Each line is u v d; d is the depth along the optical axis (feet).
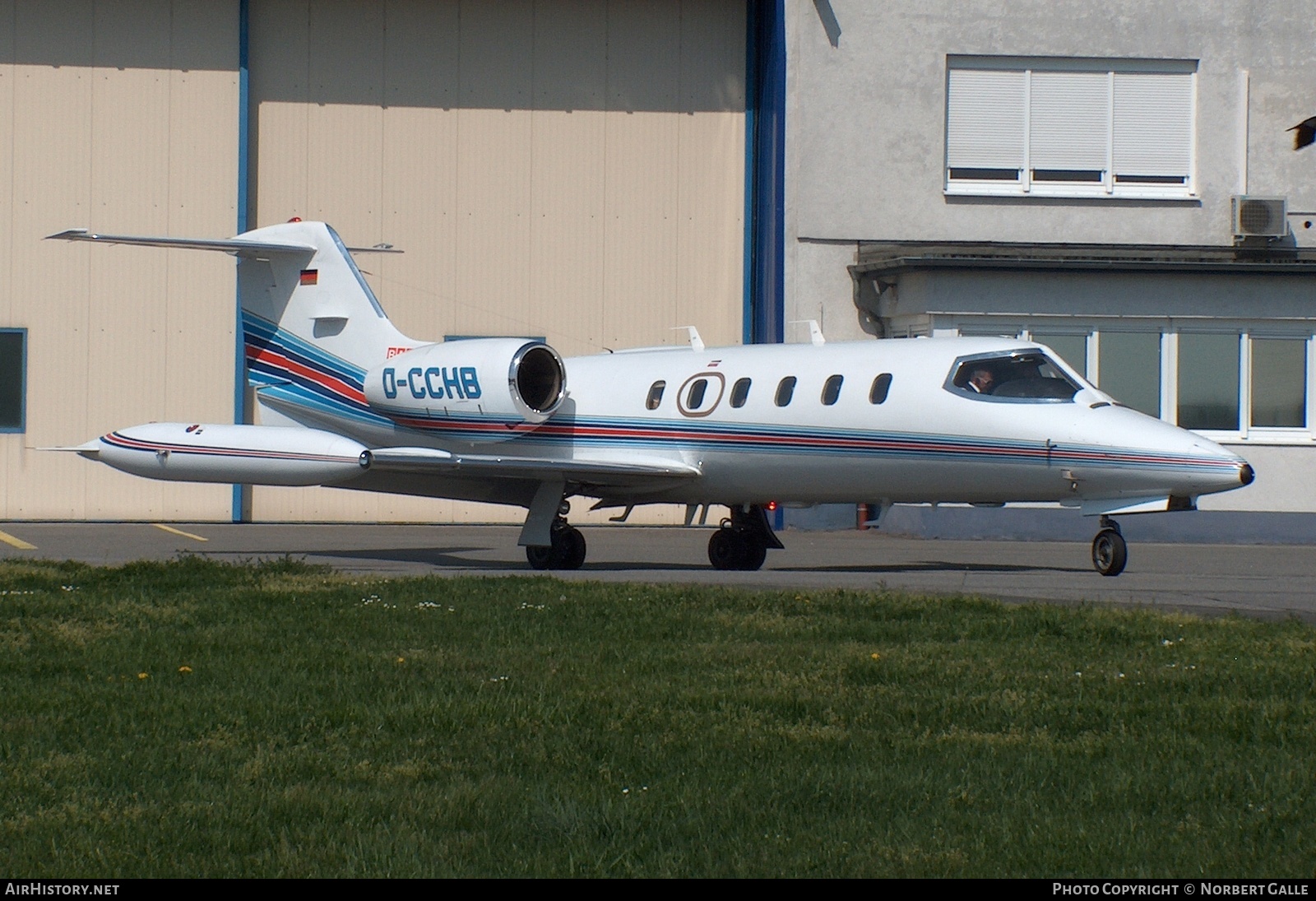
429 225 325.42
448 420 233.96
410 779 84.89
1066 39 322.34
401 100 323.98
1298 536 295.28
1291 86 325.42
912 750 91.20
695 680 112.06
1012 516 300.81
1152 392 304.09
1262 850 72.08
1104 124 323.98
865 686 110.11
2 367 315.17
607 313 328.90
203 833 74.54
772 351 218.38
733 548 220.64
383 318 247.29
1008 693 107.24
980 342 201.77
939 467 196.85
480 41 325.21
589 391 233.35
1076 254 313.12
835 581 189.47
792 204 319.47
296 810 78.23
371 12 323.16
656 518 332.80
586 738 93.71
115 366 316.81
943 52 320.70
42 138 315.78
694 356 227.20
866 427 201.36
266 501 322.96
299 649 124.57
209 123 317.42
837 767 86.89
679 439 219.61
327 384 250.57
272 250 248.32
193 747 91.86
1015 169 323.78
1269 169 326.24
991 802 80.07
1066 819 77.10
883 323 319.27
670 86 327.88
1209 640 128.88
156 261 317.42
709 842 73.36
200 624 139.85
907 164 320.91
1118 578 197.98
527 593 159.53
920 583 187.32
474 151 325.83
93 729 96.53
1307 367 304.71
